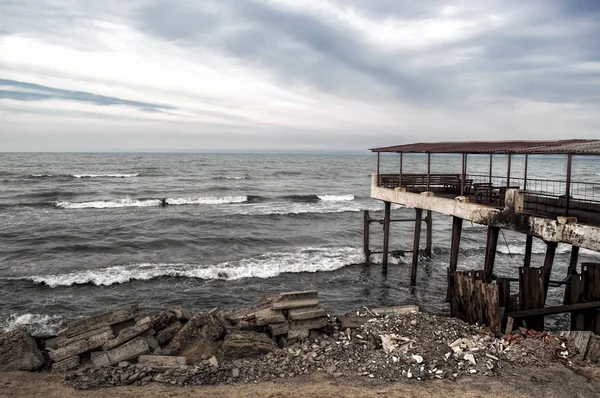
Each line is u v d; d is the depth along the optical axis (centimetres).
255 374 991
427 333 1171
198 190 5834
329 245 2908
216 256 2562
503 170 10344
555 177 7462
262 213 4025
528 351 1089
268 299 1405
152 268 2227
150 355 1064
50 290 1898
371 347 1123
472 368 1003
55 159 13788
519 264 2511
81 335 1134
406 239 3177
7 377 973
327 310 1772
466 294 1321
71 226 3219
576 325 1245
